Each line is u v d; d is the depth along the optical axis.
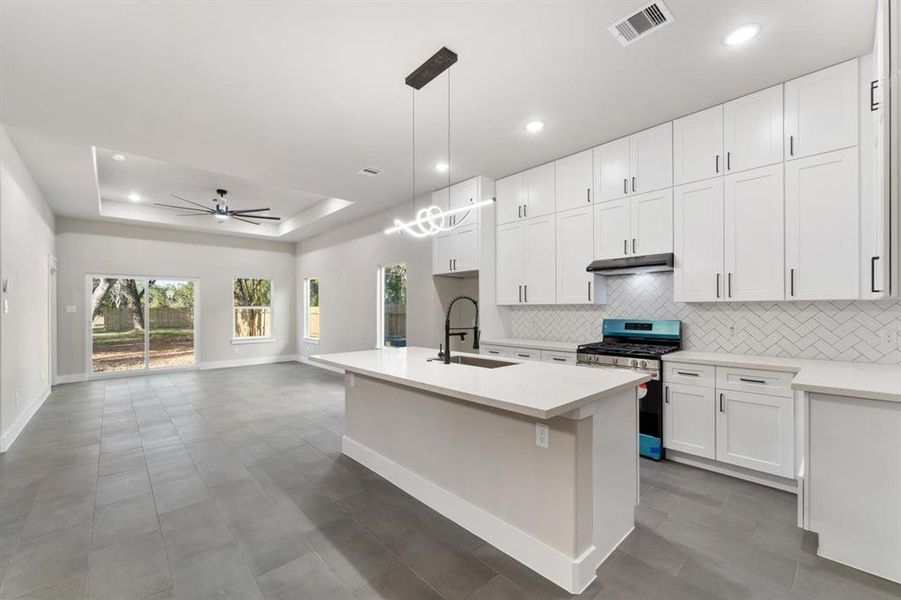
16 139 3.64
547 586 1.85
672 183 3.35
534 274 4.42
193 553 2.10
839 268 2.60
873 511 1.86
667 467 3.09
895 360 2.60
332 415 4.71
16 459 3.38
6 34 2.23
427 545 2.17
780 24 2.22
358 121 3.34
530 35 2.30
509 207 4.70
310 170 4.54
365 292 6.95
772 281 2.86
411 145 3.85
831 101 2.62
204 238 8.18
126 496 2.73
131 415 4.71
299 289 9.18
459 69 2.63
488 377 2.23
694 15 2.15
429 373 2.37
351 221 7.23
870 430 1.86
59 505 2.61
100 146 3.80
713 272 3.13
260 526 2.36
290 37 2.30
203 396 5.68
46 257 5.64
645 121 3.38
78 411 4.91
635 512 2.44
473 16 2.15
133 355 7.45
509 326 5.01
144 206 6.99
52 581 1.88
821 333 2.89
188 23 2.18
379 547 2.15
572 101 3.05
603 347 3.63
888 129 1.77
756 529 2.26
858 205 2.53
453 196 5.07
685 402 3.07
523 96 2.96
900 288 1.75
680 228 3.30
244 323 8.74
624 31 2.28
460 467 2.38
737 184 3.01
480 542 2.19
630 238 3.61
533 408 1.59
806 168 2.72
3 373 3.58
